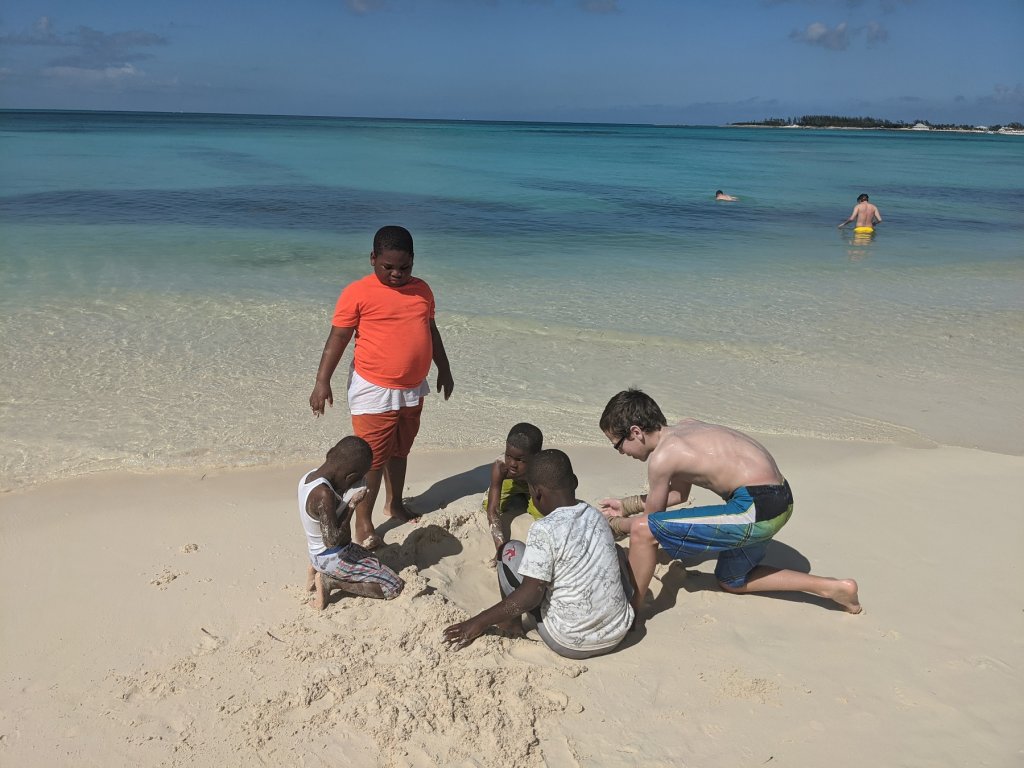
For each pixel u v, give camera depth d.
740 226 19.53
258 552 4.53
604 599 3.59
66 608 3.93
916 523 5.03
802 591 4.00
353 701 3.22
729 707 3.29
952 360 8.87
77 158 36.66
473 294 11.62
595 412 7.24
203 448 6.16
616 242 16.73
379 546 4.52
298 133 79.38
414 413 4.69
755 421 7.04
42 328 9.09
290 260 13.60
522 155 50.25
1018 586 4.27
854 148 73.69
